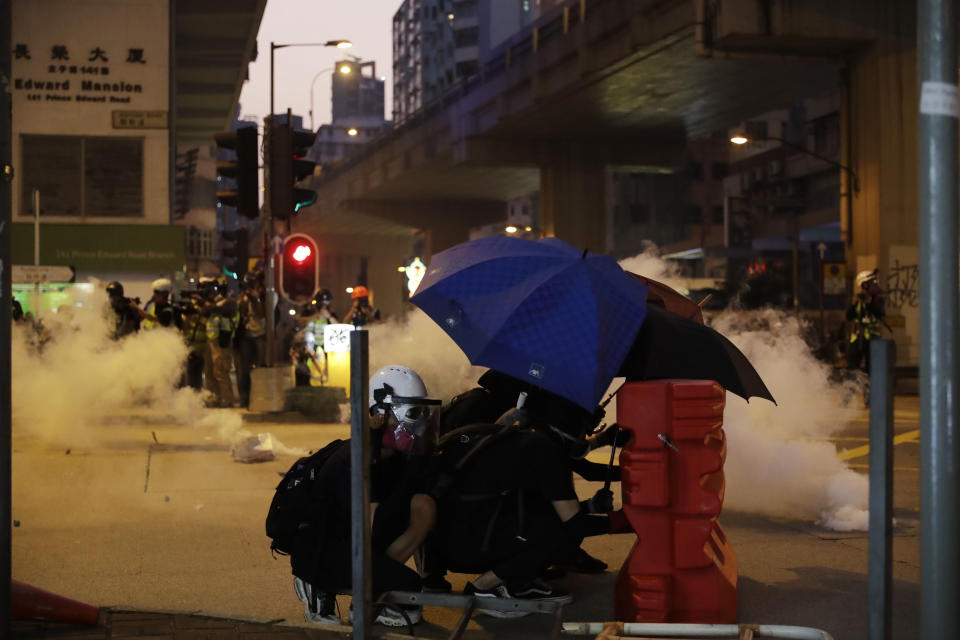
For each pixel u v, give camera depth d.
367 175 73.38
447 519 4.71
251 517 7.33
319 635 4.29
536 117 48.78
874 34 28.77
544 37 43.91
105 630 4.32
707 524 4.50
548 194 55.66
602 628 4.08
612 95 43.84
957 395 3.05
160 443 11.43
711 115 48.72
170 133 30.91
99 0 30.27
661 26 34.19
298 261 15.04
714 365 4.91
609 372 4.45
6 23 3.92
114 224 30.44
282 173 15.01
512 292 4.62
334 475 4.51
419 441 4.60
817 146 71.38
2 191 3.90
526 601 4.29
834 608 5.06
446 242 80.00
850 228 29.78
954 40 3.09
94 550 6.31
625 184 90.88
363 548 3.84
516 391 5.43
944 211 3.07
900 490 8.54
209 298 16.91
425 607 5.12
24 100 30.03
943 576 3.05
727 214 78.06
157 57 30.61
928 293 3.08
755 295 62.56
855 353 18.62
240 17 41.50
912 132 28.81
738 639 3.96
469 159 53.97
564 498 4.57
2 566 3.97
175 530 6.90
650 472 4.48
